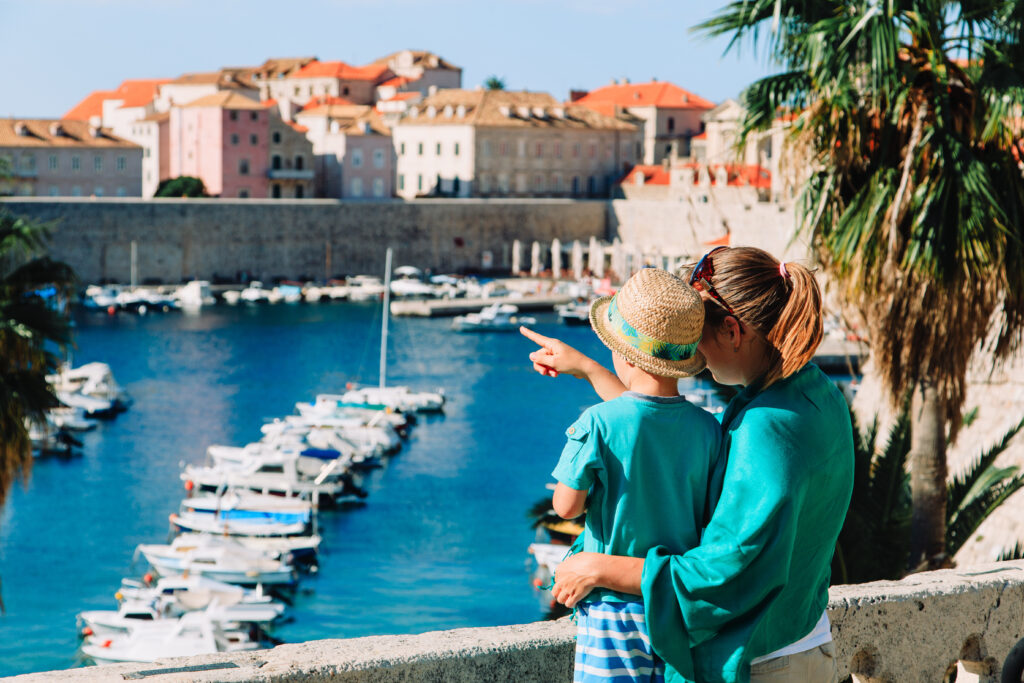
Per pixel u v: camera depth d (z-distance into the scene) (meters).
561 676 4.38
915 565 13.37
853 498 13.61
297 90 193.62
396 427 68.00
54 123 140.88
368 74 194.50
